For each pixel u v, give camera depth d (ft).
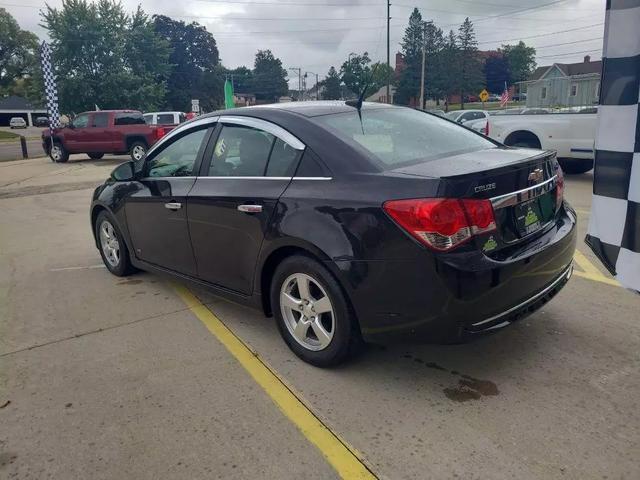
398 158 10.43
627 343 11.43
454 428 8.84
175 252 14.03
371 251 9.30
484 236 9.04
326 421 9.20
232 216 11.78
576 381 10.07
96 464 8.36
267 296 11.89
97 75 129.08
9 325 13.82
